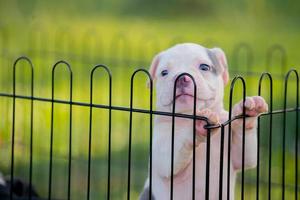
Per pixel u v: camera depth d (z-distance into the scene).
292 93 9.16
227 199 3.61
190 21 16.23
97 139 8.13
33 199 5.15
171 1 16.73
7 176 6.20
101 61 9.61
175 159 3.81
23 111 7.65
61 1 15.88
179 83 3.78
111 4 16.70
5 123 7.54
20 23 14.55
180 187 3.95
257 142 3.90
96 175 6.96
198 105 3.82
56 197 6.32
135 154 7.78
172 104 3.82
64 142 7.75
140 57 10.36
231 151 4.00
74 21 15.54
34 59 10.26
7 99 7.20
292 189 6.50
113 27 15.16
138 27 15.38
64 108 8.20
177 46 4.02
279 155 7.26
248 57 11.76
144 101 8.34
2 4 15.02
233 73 7.15
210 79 3.91
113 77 10.10
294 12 15.55
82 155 7.26
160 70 3.94
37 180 6.73
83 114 8.27
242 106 3.74
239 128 3.92
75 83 10.11
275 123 7.84
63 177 6.83
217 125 3.48
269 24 15.38
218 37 14.16
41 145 7.50
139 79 9.23
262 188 6.42
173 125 3.57
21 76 9.72
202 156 3.94
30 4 15.28
